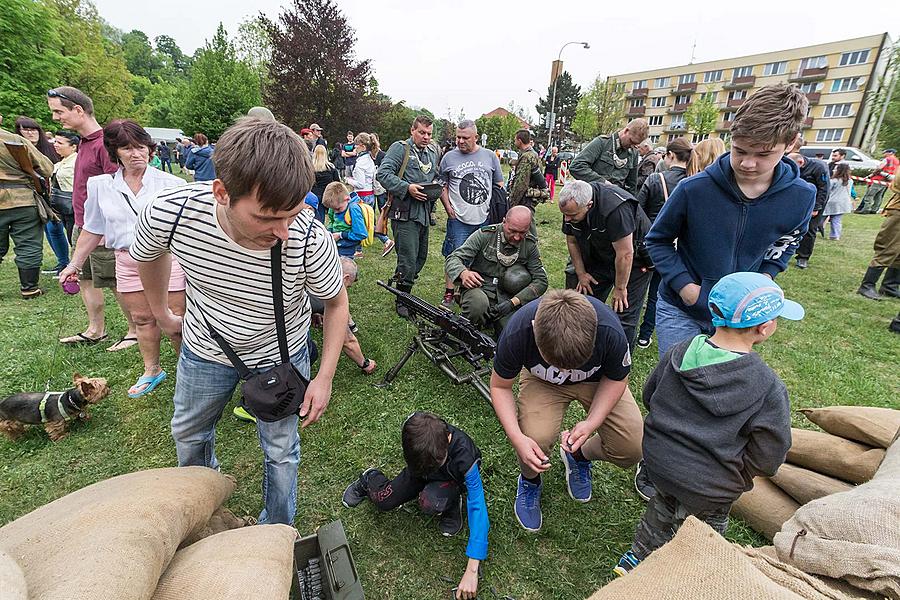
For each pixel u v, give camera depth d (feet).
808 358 12.35
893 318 15.61
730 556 3.31
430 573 6.27
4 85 45.60
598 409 6.48
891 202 16.80
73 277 9.14
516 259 10.96
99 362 10.98
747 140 5.88
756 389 4.91
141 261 4.95
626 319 11.34
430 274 19.13
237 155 3.38
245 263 4.44
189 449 5.82
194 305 5.10
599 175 15.28
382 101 103.40
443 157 15.26
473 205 14.88
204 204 4.24
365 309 15.11
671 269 7.30
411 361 11.74
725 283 5.24
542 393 7.16
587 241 10.63
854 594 3.50
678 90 188.75
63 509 3.78
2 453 8.09
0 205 13.84
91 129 10.39
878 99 113.29
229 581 3.43
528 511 7.01
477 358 9.54
